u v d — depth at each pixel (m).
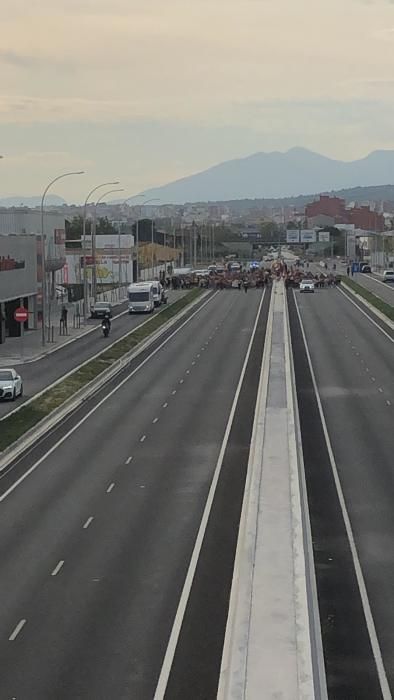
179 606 26.66
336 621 26.02
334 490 39.19
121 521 34.94
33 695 21.38
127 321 112.06
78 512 36.19
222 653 23.53
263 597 26.27
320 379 67.38
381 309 118.62
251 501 35.78
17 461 44.91
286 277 176.00
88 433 50.84
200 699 21.25
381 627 25.53
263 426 49.56
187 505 36.84
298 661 22.31
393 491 38.88
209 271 196.50
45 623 25.50
